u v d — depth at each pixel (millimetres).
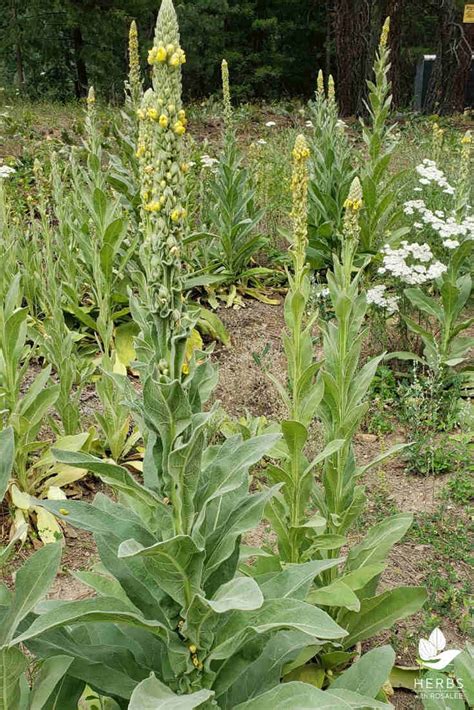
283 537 2930
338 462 2887
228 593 1780
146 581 2068
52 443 4492
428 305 5531
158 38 1610
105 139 11273
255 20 26000
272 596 2197
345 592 2668
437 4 18703
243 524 2043
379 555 3008
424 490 4453
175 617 2061
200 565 1907
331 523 2971
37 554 1992
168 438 1797
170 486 1869
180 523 1878
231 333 6355
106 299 5340
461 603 3486
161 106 1639
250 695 2322
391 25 18047
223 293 7066
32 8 21438
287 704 1952
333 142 7453
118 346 5684
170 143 1651
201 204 7488
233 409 5172
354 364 2850
